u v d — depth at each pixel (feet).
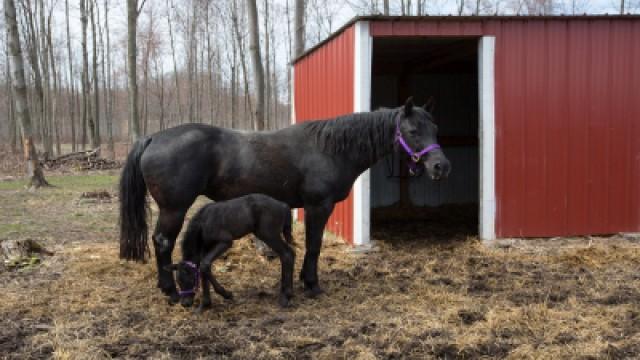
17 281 16.55
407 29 20.61
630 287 15.99
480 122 21.50
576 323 12.99
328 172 15.21
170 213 14.23
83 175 51.70
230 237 13.47
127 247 14.43
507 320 13.14
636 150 22.29
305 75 28.35
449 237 23.80
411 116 15.01
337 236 23.35
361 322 13.20
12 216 28.48
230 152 14.71
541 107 21.63
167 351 11.50
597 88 21.93
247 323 13.19
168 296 14.67
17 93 39.55
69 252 20.18
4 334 12.39
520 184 21.68
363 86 20.42
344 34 21.93
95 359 11.07
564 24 21.56
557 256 19.48
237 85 110.93
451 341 11.87
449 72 33.42
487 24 21.06
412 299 15.10
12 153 73.82
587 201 22.08
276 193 15.17
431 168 14.73
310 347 11.75
